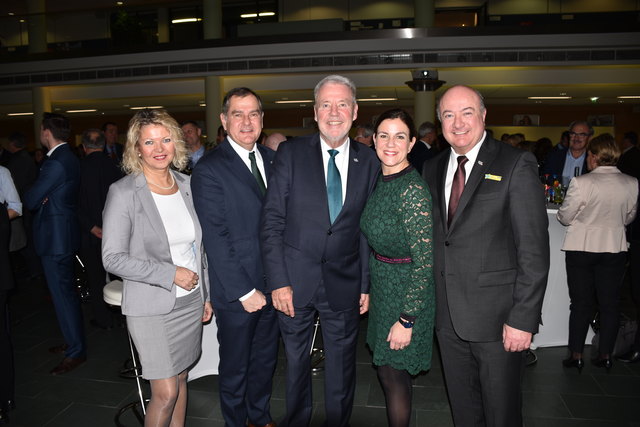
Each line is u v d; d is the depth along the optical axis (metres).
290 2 14.72
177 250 1.96
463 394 1.98
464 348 1.93
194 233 2.01
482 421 2.00
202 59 10.33
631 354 3.18
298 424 2.19
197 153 4.51
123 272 1.78
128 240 1.83
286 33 10.43
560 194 3.52
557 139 13.73
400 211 1.81
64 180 2.98
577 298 3.01
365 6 14.29
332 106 1.94
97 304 3.82
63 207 3.03
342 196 2.04
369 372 3.08
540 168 4.89
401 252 1.88
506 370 1.79
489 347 1.79
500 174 1.73
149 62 10.65
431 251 1.79
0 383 2.48
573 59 8.88
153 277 1.81
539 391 2.80
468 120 1.75
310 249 2.02
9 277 2.43
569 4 13.29
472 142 1.77
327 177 2.04
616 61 8.74
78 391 2.86
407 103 13.70
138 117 1.84
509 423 1.81
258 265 2.12
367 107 14.56
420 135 5.50
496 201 1.72
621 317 3.70
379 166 2.09
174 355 1.93
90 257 3.75
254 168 2.17
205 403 2.72
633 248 3.09
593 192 2.79
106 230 1.79
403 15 14.13
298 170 2.04
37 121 11.70
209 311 2.18
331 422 2.14
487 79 9.55
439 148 5.57
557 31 8.84
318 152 2.06
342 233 2.02
